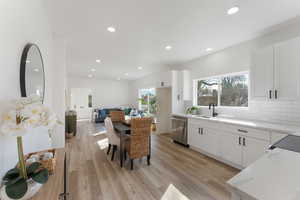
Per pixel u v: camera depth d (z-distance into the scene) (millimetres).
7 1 938
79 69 6180
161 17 2176
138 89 8805
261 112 2877
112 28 2520
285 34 2477
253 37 2898
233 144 2754
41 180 795
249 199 689
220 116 3658
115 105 9742
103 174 2545
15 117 758
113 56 4199
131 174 2545
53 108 3137
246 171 899
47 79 2449
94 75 7863
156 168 2768
